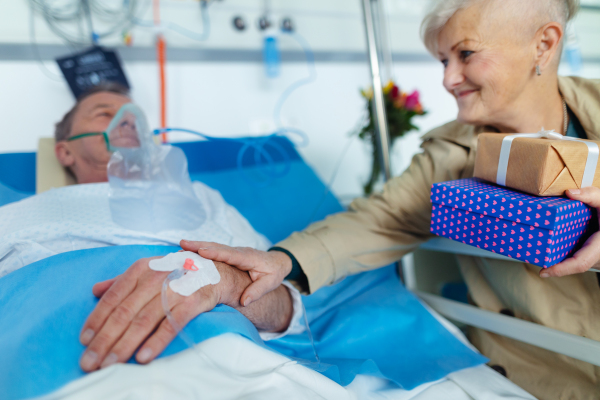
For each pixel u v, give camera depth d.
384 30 2.42
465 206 0.74
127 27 1.84
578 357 0.78
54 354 0.54
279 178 1.79
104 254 0.75
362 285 1.22
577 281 0.85
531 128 0.91
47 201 1.01
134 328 0.56
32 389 0.51
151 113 1.95
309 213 1.65
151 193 1.00
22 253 0.82
